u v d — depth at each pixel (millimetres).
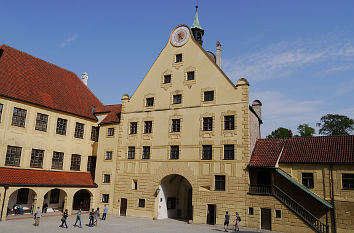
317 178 27109
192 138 32562
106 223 28812
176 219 34094
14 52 37500
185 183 38500
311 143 29406
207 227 27688
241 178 28859
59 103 37844
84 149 39844
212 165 30719
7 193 28266
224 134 30797
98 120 42062
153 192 33562
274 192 27391
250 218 27578
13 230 23203
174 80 35406
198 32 42250
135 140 36375
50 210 35562
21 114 33000
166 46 37188
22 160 32438
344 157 26297
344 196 25562
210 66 33438
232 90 31453
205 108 32594
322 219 26094
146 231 24734
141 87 37688
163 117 35062
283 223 25797
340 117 60594
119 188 36000
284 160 28766
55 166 35938
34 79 37219
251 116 31766
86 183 36938
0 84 31922
